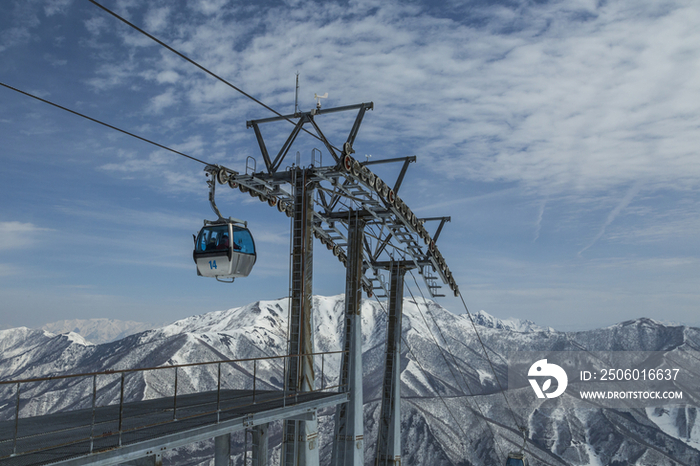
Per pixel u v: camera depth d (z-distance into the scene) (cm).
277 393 2566
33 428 1644
